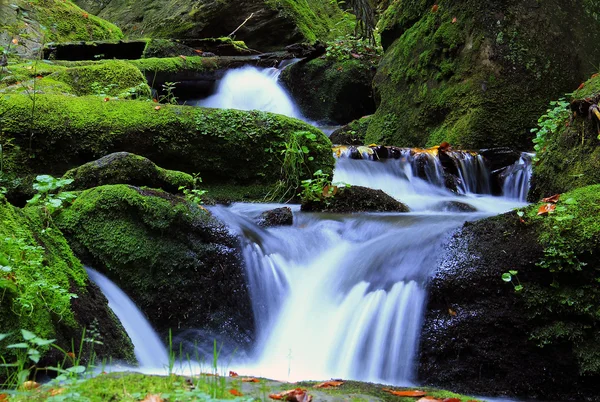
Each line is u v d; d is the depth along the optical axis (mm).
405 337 3969
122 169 5141
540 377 3719
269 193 6297
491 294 3873
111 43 11812
